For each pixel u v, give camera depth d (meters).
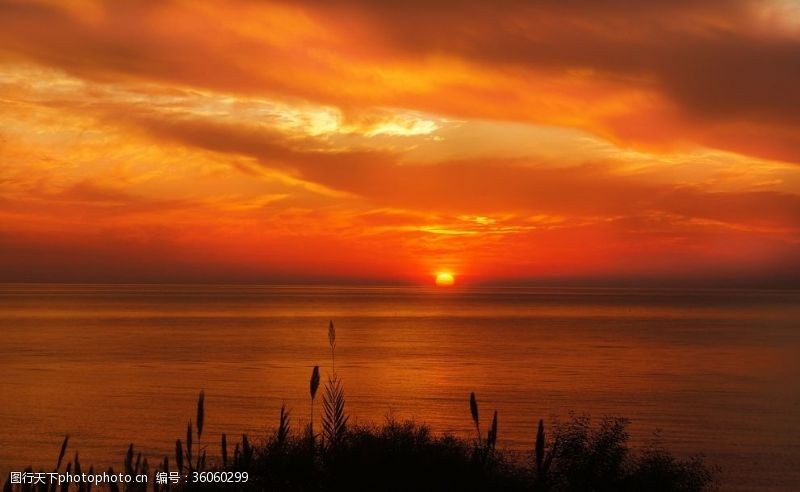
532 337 121.12
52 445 36.12
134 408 48.84
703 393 60.38
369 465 11.02
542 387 62.56
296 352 92.19
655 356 92.38
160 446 35.62
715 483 29.36
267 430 35.47
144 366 76.50
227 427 40.59
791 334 133.12
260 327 140.62
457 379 67.12
